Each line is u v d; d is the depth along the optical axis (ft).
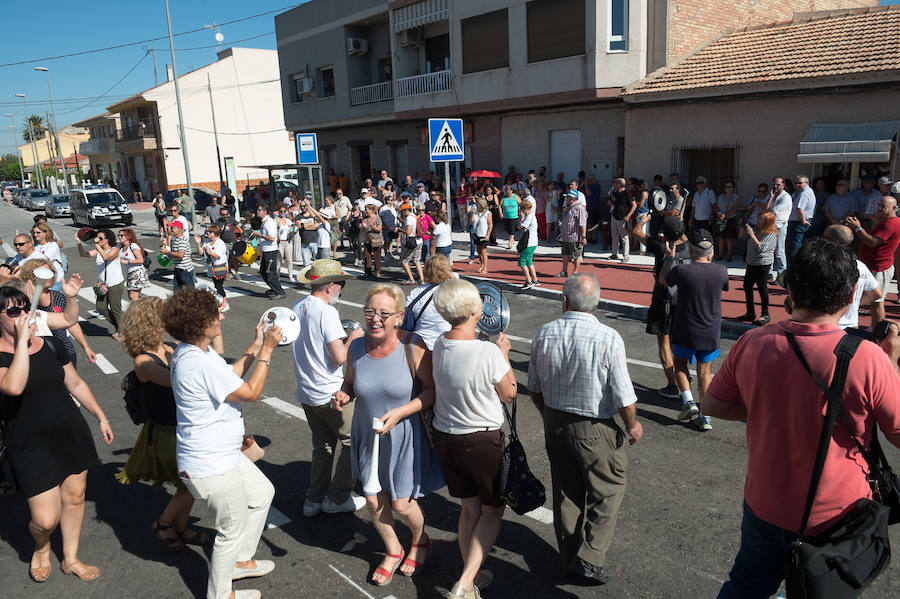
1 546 14.12
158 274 50.93
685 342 17.87
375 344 11.75
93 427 20.92
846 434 7.23
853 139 38.65
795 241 37.45
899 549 12.67
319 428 14.37
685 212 45.21
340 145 89.51
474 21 62.13
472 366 10.80
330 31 82.99
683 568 12.31
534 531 13.92
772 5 62.64
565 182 61.16
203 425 10.84
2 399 11.85
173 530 13.62
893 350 8.21
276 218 43.73
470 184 62.18
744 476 15.83
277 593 12.11
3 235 91.91
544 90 57.06
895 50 40.11
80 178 210.79
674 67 51.98
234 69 141.59
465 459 11.07
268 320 11.39
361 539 13.87
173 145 137.18
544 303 35.81
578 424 11.34
